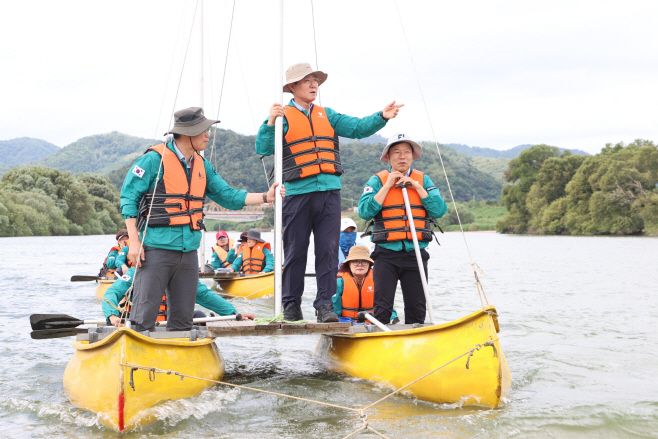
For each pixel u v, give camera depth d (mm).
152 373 3514
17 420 3605
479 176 177500
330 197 4625
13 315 8555
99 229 72312
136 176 3984
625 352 5852
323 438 3268
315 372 4973
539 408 3832
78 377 3869
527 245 38750
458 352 3881
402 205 4891
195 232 4180
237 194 4578
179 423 3521
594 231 59406
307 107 4680
